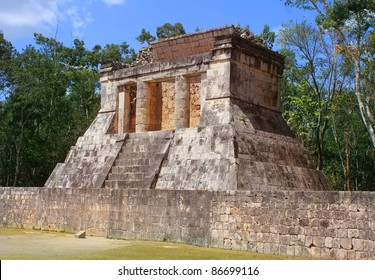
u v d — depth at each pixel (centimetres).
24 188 2219
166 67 2316
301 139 3525
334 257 1283
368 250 1230
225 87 2086
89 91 4416
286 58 3158
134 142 2278
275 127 2253
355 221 1260
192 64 2223
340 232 1283
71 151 2484
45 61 3928
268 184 1933
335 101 3102
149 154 2164
